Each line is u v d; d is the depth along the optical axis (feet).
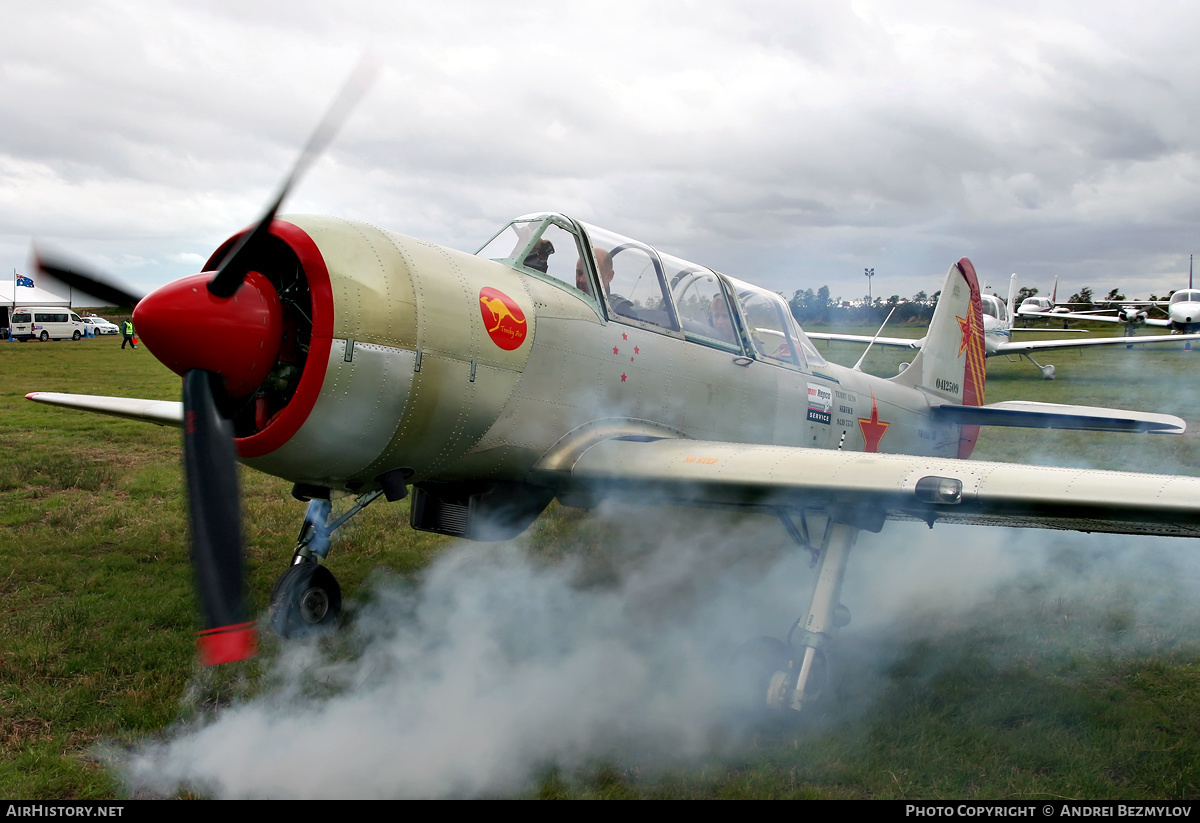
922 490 12.12
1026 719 12.30
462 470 14.20
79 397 22.04
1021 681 13.56
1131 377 76.43
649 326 16.60
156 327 10.87
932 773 10.59
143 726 11.08
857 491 12.63
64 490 25.52
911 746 11.19
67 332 140.56
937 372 27.45
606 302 15.78
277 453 12.12
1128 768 10.85
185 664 12.96
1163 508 10.59
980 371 29.86
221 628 10.45
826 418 21.56
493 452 14.16
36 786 9.56
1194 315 111.04
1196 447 38.11
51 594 16.12
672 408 16.98
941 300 27.48
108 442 35.27
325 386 11.71
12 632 13.94
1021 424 23.85
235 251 11.00
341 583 17.47
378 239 12.76
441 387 12.89
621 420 16.03
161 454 32.71
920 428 26.20
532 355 14.23
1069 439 41.14
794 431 20.44
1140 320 122.11
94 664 12.87
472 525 15.06
